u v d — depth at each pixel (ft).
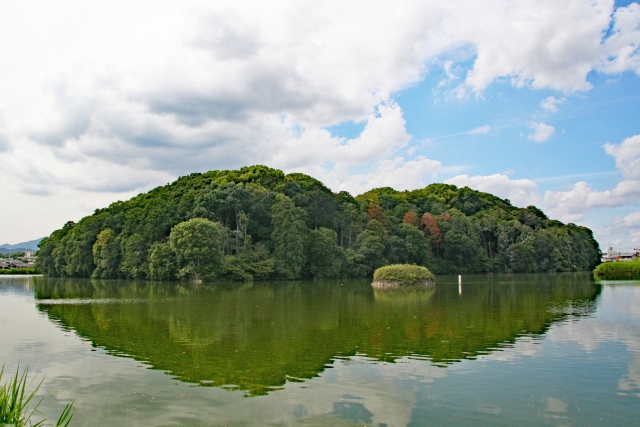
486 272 371.56
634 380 48.60
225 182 306.96
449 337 71.77
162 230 270.46
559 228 426.10
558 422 37.65
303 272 278.67
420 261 338.95
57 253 320.91
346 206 339.16
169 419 38.24
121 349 63.67
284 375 50.65
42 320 91.71
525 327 80.84
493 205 457.27
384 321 88.74
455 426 36.83
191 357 58.95
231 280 243.19
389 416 38.73
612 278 257.14
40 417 38.73
